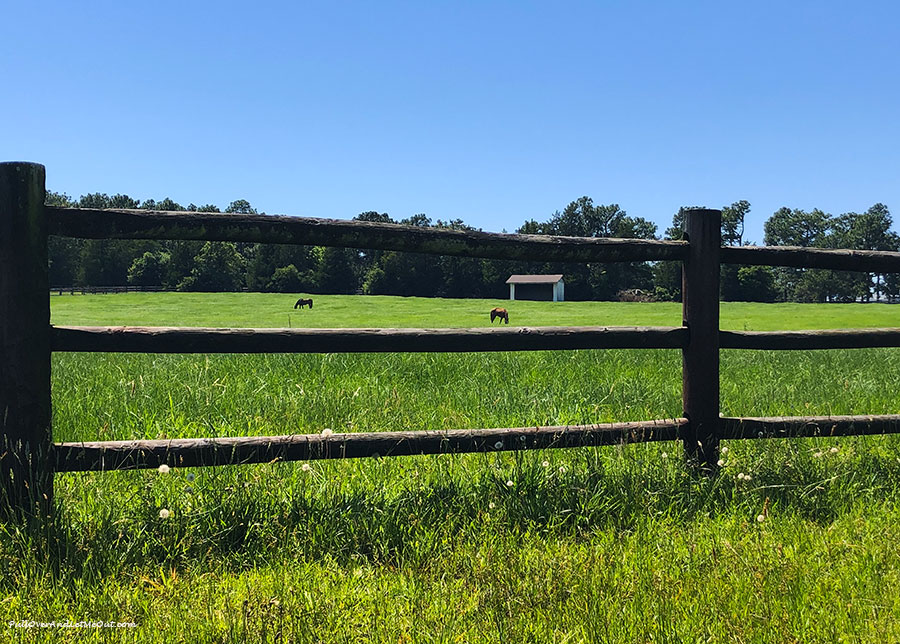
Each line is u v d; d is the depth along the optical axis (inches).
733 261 160.9
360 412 218.5
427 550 117.2
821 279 5423.2
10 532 113.7
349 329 137.2
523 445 142.9
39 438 120.3
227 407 224.1
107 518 120.3
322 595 98.6
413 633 88.4
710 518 134.9
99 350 125.0
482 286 5142.7
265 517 123.6
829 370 389.4
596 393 271.3
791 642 86.1
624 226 6082.7
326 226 136.8
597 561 108.7
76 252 5344.5
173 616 91.4
